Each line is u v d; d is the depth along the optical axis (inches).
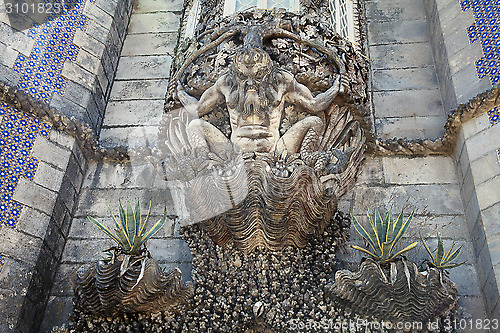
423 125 302.2
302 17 269.1
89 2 337.1
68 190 273.9
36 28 297.0
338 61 262.2
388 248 212.1
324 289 222.2
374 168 281.1
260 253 235.0
